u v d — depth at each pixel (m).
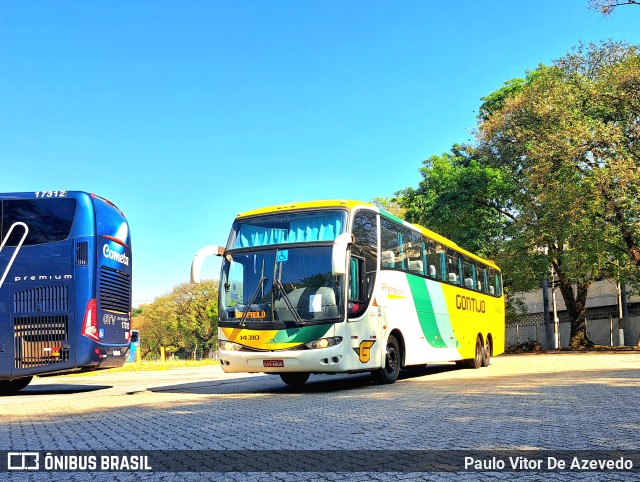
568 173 34.56
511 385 13.37
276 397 12.25
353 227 13.75
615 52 36.03
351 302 13.40
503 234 41.09
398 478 4.80
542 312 58.06
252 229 14.20
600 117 35.22
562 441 6.25
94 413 10.12
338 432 7.11
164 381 19.53
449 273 19.97
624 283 39.31
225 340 13.62
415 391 12.44
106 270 15.66
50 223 15.32
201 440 6.77
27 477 5.16
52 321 14.91
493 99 45.50
